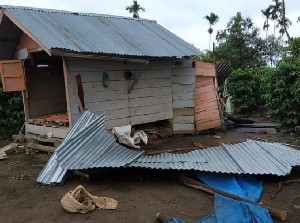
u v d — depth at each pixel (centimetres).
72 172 716
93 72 920
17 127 1184
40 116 1091
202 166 705
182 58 1159
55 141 927
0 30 924
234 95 1830
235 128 1343
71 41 843
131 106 1029
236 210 539
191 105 1180
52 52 771
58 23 924
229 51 3244
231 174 687
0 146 1050
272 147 838
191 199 613
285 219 538
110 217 532
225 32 3494
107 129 959
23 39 985
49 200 600
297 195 647
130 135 990
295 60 1352
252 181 698
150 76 1081
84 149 734
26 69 1052
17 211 556
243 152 793
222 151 808
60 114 1107
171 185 685
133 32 1095
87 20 1041
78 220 521
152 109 1094
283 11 3094
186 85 1173
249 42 3369
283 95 1330
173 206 580
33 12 925
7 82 992
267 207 567
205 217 521
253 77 1816
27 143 1002
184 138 1134
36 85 1085
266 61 3350
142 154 776
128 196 622
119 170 758
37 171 776
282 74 1343
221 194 618
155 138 1111
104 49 874
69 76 862
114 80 977
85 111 855
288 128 1318
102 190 652
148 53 966
